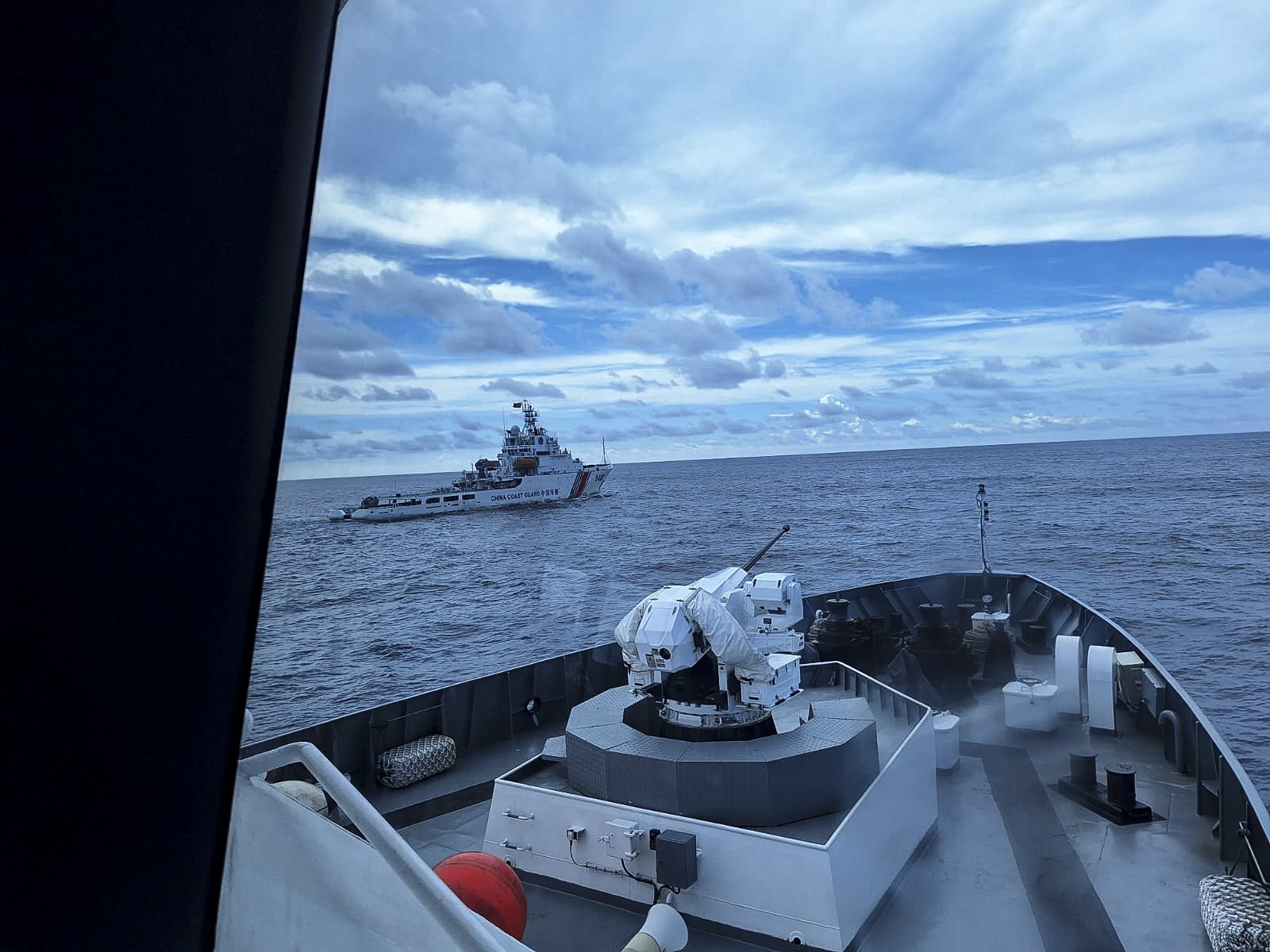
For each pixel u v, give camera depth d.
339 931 1.33
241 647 1.08
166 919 1.15
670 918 1.71
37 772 1.05
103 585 1.03
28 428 0.97
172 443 1.02
